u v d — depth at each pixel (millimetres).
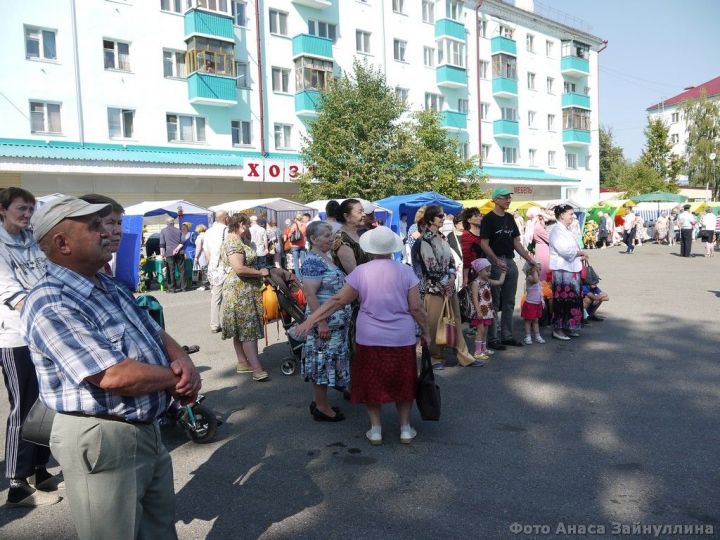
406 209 17156
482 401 5047
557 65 38688
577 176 40312
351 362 4789
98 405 1979
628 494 3289
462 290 7582
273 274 5773
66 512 3348
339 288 4668
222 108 23406
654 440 4047
